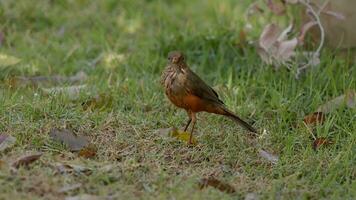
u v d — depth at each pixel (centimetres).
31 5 1558
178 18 1555
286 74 1229
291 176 956
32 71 1296
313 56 1217
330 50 1291
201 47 1377
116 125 1077
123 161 980
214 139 1057
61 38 1460
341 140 1066
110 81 1255
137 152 1005
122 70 1309
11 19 1505
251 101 1184
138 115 1126
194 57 1357
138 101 1173
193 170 966
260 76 1233
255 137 1080
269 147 1053
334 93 1184
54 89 1179
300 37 1234
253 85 1220
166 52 1374
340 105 1130
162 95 1195
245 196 903
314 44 1298
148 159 984
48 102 1115
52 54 1378
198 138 1057
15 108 1101
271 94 1190
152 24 1535
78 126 1066
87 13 1559
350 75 1230
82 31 1495
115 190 887
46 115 1085
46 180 890
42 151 988
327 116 1126
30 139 1008
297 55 1238
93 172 920
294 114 1141
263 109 1162
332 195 912
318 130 1081
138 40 1437
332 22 1275
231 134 1067
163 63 1322
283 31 1249
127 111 1145
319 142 1055
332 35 1286
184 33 1412
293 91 1191
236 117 1030
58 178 898
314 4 1237
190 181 905
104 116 1098
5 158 946
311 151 1029
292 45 1209
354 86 1195
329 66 1219
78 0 1599
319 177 958
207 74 1305
